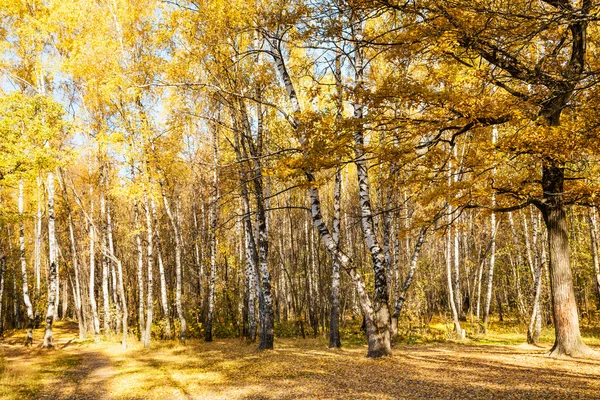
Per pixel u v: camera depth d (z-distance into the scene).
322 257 27.12
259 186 15.09
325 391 8.06
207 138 20.20
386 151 7.75
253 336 18.73
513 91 8.28
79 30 17.22
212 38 12.66
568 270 10.93
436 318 31.88
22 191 21.77
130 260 31.03
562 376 8.47
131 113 16.55
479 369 9.71
